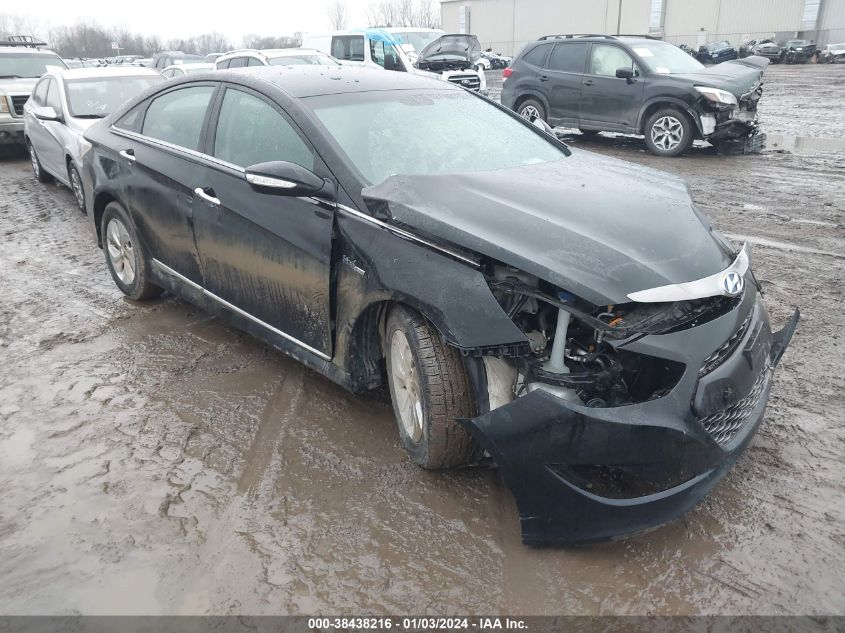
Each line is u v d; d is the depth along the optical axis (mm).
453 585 2574
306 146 3555
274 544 2789
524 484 2594
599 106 12031
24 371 4270
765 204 7934
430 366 2881
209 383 4086
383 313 3250
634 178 3623
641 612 2441
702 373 2605
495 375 2781
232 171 3891
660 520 2598
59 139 8172
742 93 10906
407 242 2982
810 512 2906
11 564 2711
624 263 2650
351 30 16547
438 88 4379
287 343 3789
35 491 3137
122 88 8797
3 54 12867
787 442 3387
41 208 8508
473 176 3369
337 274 3309
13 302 5418
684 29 51031
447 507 2980
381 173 3424
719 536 2789
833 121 14461
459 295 2738
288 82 3984
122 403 3875
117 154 4871
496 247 2691
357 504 3014
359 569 2654
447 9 63781
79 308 5277
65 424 3672
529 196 3152
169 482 3182
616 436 2480
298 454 3375
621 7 53281
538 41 13055
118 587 2594
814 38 45594
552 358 2695
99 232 5434
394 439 3488
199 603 2514
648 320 2582
